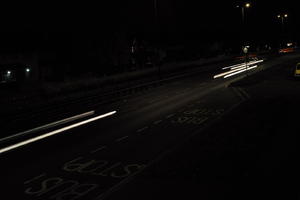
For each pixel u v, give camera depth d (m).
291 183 9.77
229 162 11.93
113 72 50.38
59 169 12.98
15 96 33.00
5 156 15.12
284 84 34.69
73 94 35.31
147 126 19.77
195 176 10.91
